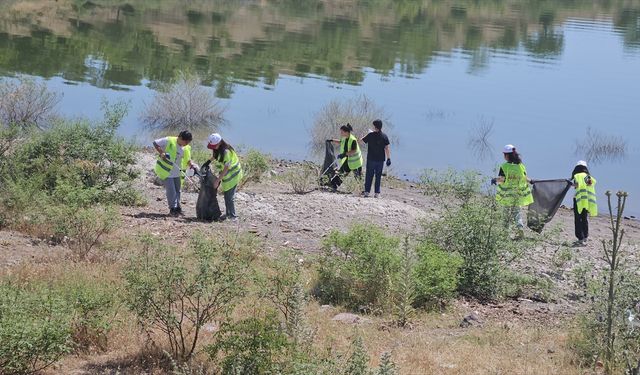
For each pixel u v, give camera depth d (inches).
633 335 442.6
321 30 2326.5
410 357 427.8
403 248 572.4
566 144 1277.1
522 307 569.9
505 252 625.0
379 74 1782.7
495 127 1357.0
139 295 399.2
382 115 1326.3
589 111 1525.6
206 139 1189.7
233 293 410.9
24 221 616.7
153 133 1205.1
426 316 529.0
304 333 405.1
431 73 1838.1
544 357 449.4
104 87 1445.6
